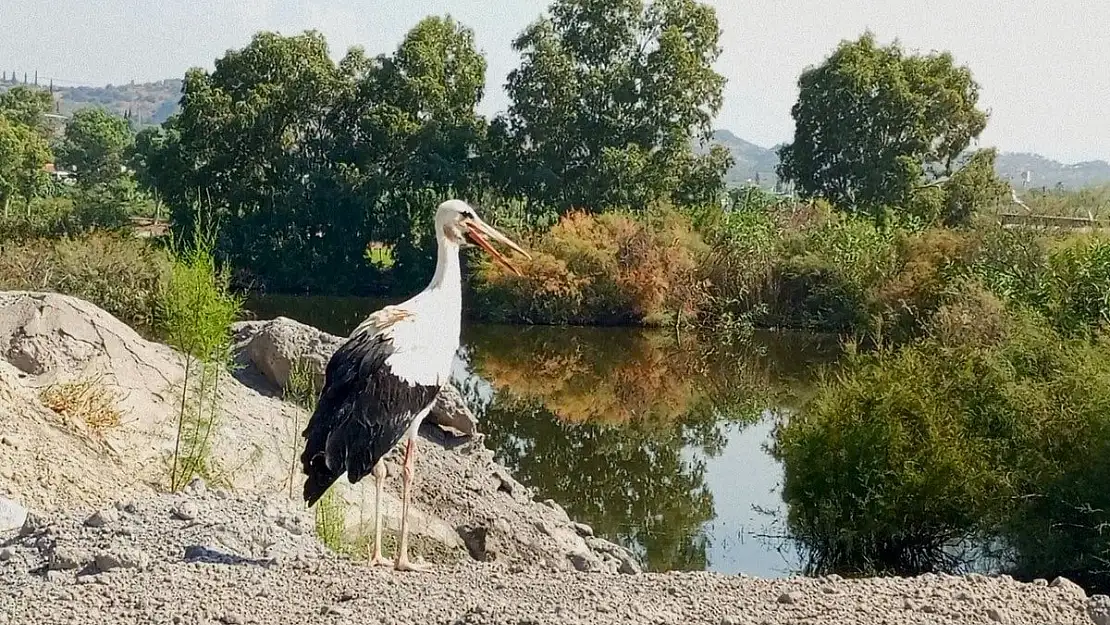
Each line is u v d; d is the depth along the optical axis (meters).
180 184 51.88
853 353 20.97
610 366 33.28
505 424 24.05
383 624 6.02
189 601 6.34
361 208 51.41
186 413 13.03
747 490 18.61
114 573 6.88
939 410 15.20
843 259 41.94
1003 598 7.17
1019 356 16.77
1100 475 13.48
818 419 15.75
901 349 18.11
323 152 53.38
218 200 51.97
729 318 42.72
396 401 7.82
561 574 7.43
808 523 15.41
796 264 42.81
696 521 16.72
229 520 8.22
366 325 8.20
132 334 14.26
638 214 47.72
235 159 51.97
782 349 37.22
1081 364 15.35
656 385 29.80
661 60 51.69
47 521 8.31
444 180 50.88
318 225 52.00
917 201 52.31
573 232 44.97
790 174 58.41
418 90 51.91
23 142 62.00
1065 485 13.75
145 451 12.16
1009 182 55.59
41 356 13.03
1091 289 24.25
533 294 43.50
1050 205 54.88
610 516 16.97
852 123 54.81
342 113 53.47
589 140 52.69
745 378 31.17
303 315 43.03
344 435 7.61
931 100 54.75
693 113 52.62
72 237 35.53
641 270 43.50
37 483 10.55
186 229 50.34
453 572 7.44
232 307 12.33
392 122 51.44
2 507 9.09
